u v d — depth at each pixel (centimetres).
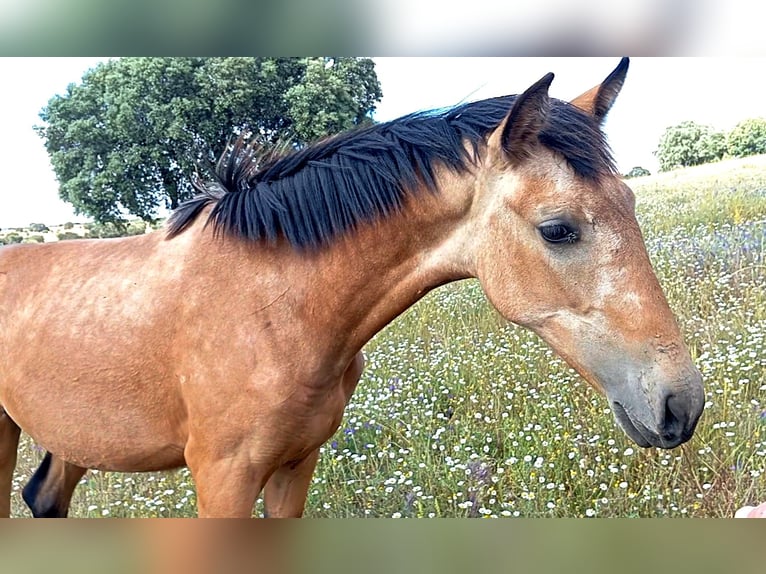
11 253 236
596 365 154
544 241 157
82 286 207
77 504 314
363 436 330
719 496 275
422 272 178
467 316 460
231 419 177
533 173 158
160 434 197
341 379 194
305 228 179
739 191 588
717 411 309
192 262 189
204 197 202
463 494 281
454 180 171
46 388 206
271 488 213
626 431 154
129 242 216
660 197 635
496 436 319
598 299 153
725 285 416
